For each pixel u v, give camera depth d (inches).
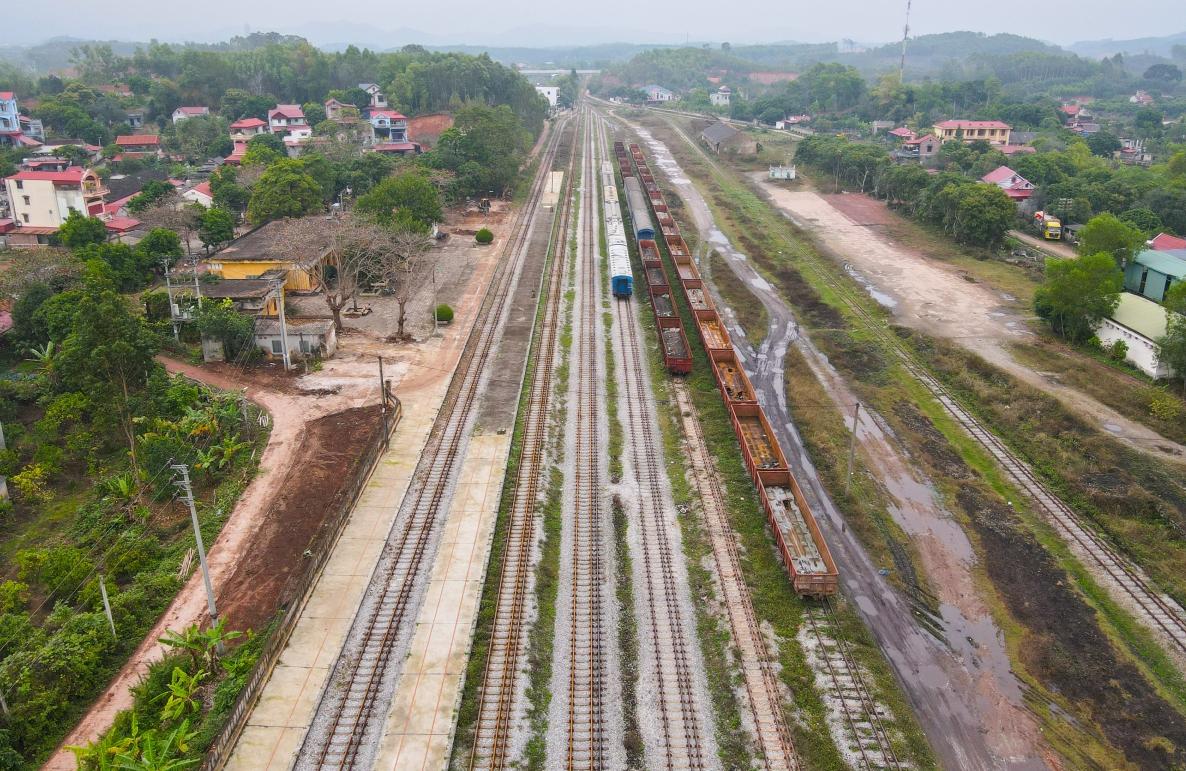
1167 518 1470.2
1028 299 2650.1
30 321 2015.3
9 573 1289.4
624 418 1841.8
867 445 1768.0
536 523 1437.0
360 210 2827.3
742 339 2345.0
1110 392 1947.6
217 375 1989.4
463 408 1857.8
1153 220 3240.7
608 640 1173.7
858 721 1046.4
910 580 1342.3
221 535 1382.9
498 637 1170.6
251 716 1018.7
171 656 1093.1
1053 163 4069.9
